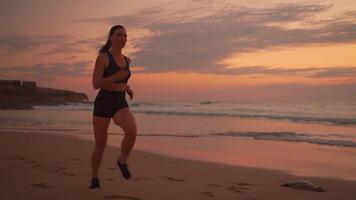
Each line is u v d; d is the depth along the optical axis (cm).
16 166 630
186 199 441
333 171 730
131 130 392
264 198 481
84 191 441
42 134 1309
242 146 1105
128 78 410
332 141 1204
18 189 443
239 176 662
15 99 4409
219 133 1441
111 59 399
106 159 786
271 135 1375
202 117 2462
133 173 630
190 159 865
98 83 388
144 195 444
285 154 949
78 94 5606
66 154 824
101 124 412
